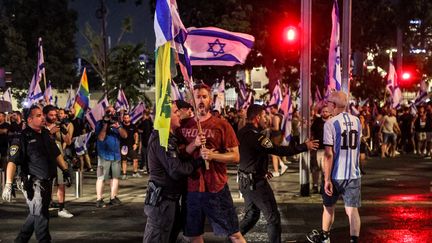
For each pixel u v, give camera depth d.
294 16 30.84
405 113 25.78
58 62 47.28
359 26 35.44
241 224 8.05
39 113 7.98
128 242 9.14
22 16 46.53
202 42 9.34
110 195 13.82
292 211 11.59
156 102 6.22
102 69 34.12
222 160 6.38
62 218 11.05
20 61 45.62
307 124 13.20
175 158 6.21
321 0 32.69
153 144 6.36
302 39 13.23
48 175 7.96
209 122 6.57
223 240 9.21
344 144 7.79
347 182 7.83
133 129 17.80
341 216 10.99
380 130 24.39
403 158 23.64
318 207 12.00
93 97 43.94
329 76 14.45
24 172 7.88
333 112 7.94
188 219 6.58
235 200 12.91
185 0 31.88
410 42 48.25
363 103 36.06
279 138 16.03
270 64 33.50
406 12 38.16
